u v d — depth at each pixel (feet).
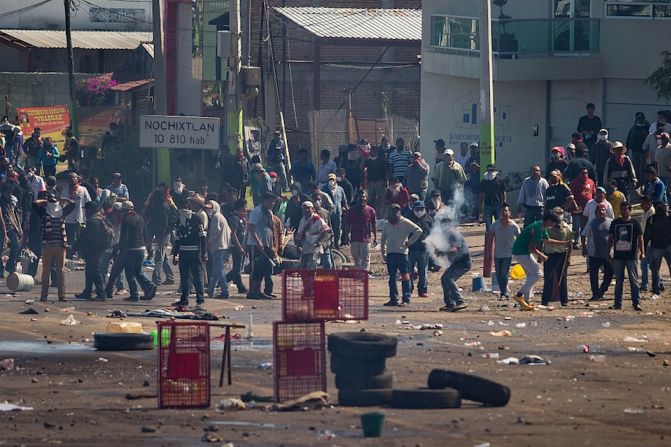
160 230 243.60
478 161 340.18
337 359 125.70
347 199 314.14
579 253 265.95
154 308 206.18
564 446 104.42
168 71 451.94
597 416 118.93
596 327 184.55
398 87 520.01
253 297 221.25
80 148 436.35
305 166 343.87
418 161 310.45
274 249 222.07
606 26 357.00
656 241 218.38
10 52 604.08
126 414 120.16
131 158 363.56
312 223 227.61
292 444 104.27
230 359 139.33
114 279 219.00
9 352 159.43
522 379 140.05
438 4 397.80
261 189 310.86
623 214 204.64
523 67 358.23
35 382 138.92
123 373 144.97
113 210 244.42
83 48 604.90
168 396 123.65
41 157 381.40
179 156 371.35
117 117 478.18
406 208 229.86
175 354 123.85
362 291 127.44
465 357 155.94
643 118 291.79
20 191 257.75
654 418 118.32
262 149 416.87
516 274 245.45
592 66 357.82
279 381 125.59
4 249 267.18
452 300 204.74
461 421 115.24
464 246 204.03
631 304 210.79
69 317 187.83
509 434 109.09
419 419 116.26
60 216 215.92
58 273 214.28
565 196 250.16
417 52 526.16
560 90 364.99
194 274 207.31
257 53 520.42
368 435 107.76
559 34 360.07
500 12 373.61
